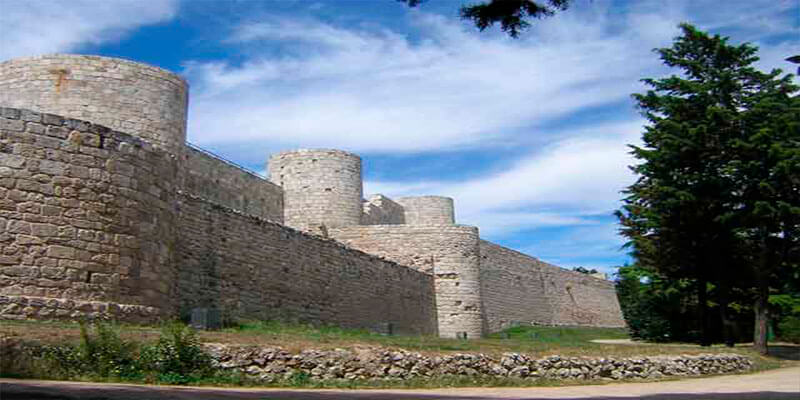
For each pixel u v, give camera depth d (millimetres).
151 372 12773
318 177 44094
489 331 51469
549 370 18516
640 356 21562
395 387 14836
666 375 21359
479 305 42469
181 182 24688
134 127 23484
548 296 63156
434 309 41031
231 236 23703
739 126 32594
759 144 31312
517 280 57844
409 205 58469
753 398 12773
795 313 45812
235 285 23562
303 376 14281
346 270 31219
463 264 42188
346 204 44406
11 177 14992
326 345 15555
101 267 15836
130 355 12891
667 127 33500
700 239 34469
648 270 41750
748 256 34219
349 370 15000
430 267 41719
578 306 68750
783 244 33031
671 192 33062
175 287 20500
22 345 12039
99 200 16125
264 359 14188
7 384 9383
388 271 35469
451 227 42438
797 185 31484
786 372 24875
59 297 15039
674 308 45219
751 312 45594
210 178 34094
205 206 22547
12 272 14586
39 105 22641
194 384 12812
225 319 21375
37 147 15461
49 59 23062
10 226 14766
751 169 31484
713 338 44375
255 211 39281
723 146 32812
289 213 43812
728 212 32250
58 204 15469
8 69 23219
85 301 15359
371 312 33000
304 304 27562
